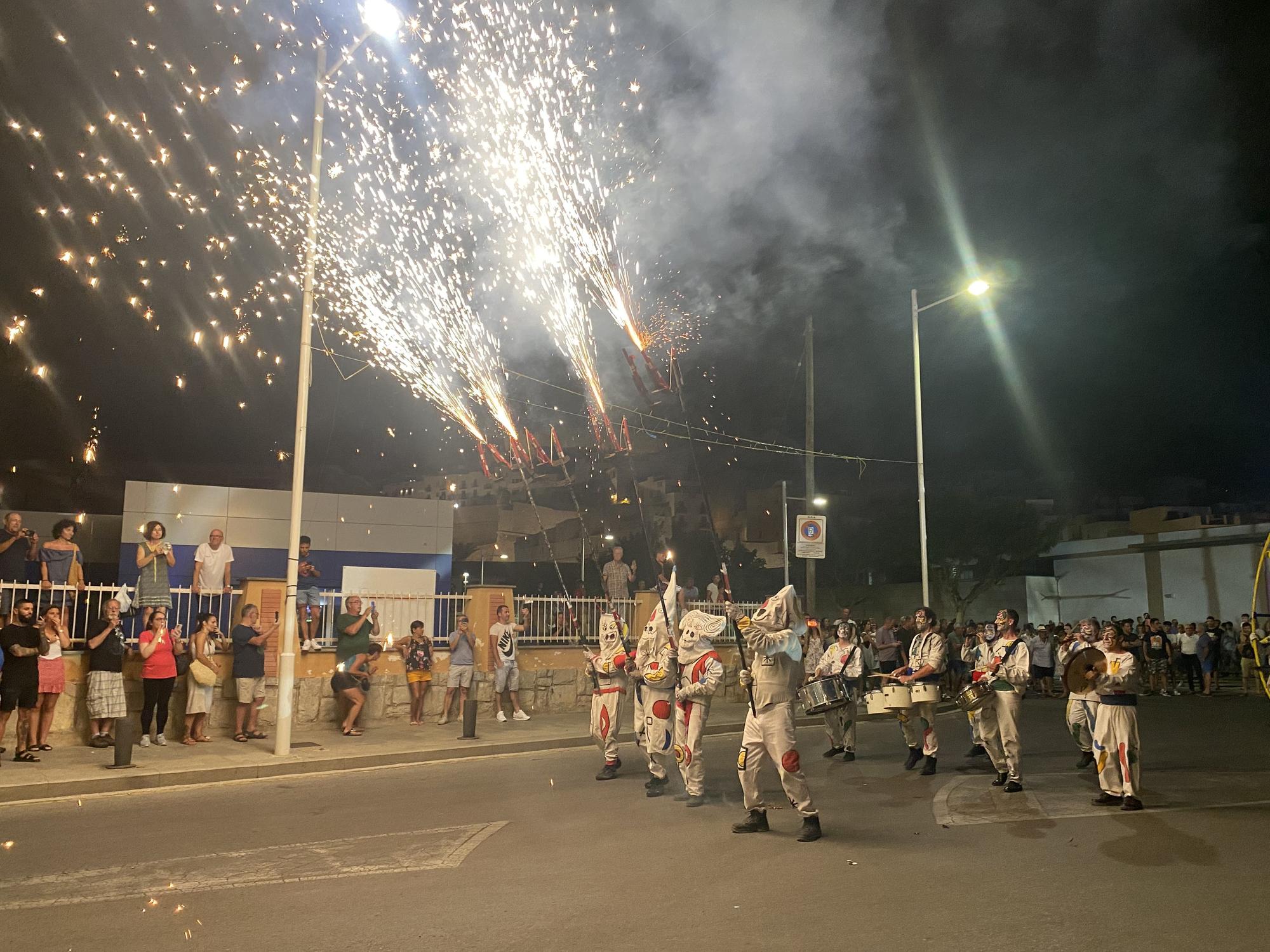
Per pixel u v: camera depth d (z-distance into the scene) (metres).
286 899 6.19
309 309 13.48
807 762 12.59
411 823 8.58
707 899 6.09
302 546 15.73
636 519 45.03
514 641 16.92
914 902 5.98
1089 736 11.61
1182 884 6.39
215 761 11.91
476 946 5.25
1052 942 5.25
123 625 13.89
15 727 12.73
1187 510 39.00
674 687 9.97
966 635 24.03
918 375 23.50
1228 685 27.75
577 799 9.68
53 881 6.68
